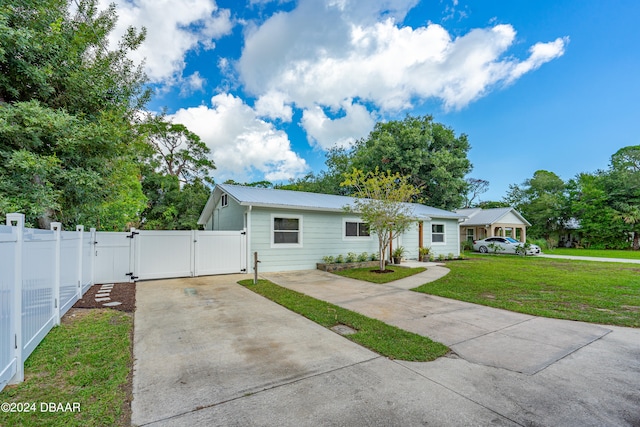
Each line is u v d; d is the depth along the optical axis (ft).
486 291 23.97
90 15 22.89
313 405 8.00
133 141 26.03
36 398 8.06
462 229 84.38
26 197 17.62
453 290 24.25
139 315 16.62
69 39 21.12
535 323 15.85
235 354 11.48
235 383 9.18
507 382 9.45
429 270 36.22
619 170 93.91
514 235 79.97
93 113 22.70
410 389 8.94
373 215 33.22
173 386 8.95
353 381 9.41
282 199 37.63
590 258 55.21
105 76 22.52
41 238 11.97
